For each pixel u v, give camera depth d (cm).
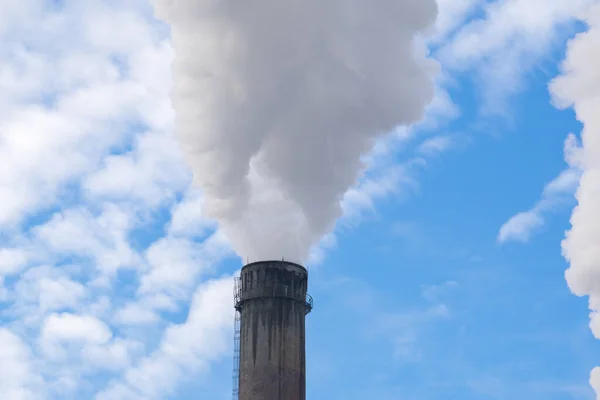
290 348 8206
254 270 8412
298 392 8144
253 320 8275
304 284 8488
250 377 8131
